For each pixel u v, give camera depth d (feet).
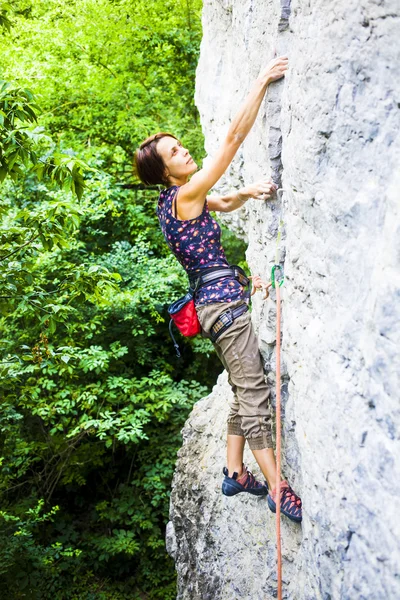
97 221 30.55
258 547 12.74
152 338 31.14
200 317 10.08
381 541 5.90
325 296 7.39
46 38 30.37
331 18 6.80
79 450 28.35
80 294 15.75
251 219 12.53
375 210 6.24
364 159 6.45
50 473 28.07
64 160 13.12
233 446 11.32
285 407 10.50
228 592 13.50
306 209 7.84
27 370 19.70
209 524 15.39
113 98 31.17
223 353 10.24
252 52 11.36
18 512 25.64
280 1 9.20
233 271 10.07
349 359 6.68
